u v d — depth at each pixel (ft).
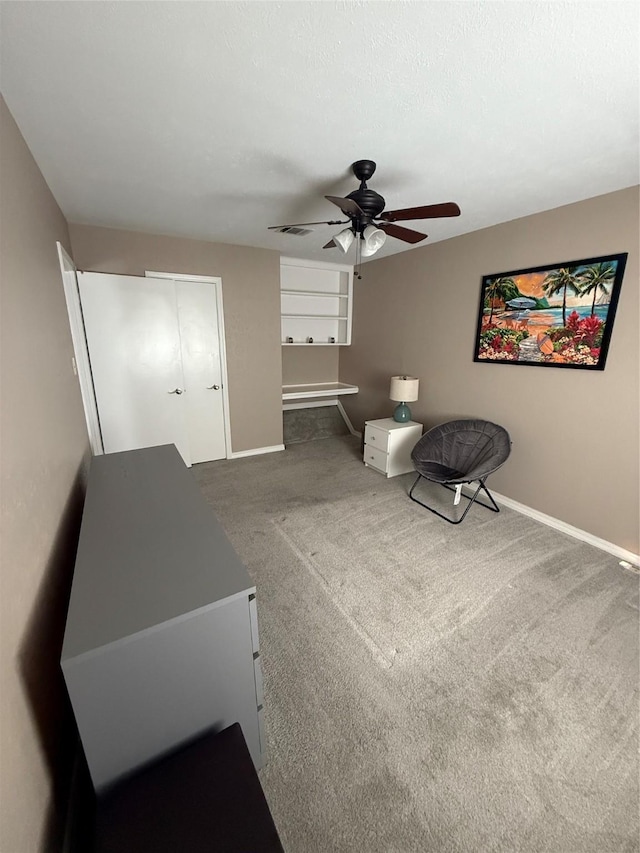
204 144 5.67
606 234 7.48
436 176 6.73
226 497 10.55
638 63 3.84
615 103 4.56
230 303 12.59
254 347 13.42
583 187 7.16
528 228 8.80
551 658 5.32
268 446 14.57
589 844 3.38
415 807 3.64
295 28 3.46
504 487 10.14
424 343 12.33
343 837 3.43
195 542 4.08
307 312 16.01
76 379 8.40
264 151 5.85
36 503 3.59
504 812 3.61
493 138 5.44
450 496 10.71
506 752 4.12
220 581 3.39
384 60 3.85
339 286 16.21
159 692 3.03
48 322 5.56
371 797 3.72
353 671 5.10
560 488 8.86
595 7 3.18
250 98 4.53
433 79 4.14
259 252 12.73
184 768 2.94
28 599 3.04
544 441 9.08
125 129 5.22
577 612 6.21
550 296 8.52
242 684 3.46
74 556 5.36
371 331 14.85
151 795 2.74
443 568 7.36
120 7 3.23
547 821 3.54
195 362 12.53
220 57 3.84
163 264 11.26
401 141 5.54
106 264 10.50
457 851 3.33
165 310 11.30
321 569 7.30
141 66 3.97
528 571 7.28
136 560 3.72
